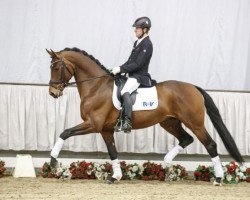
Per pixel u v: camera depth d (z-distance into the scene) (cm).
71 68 990
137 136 1178
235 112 1202
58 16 1232
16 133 1153
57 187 929
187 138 1059
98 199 789
